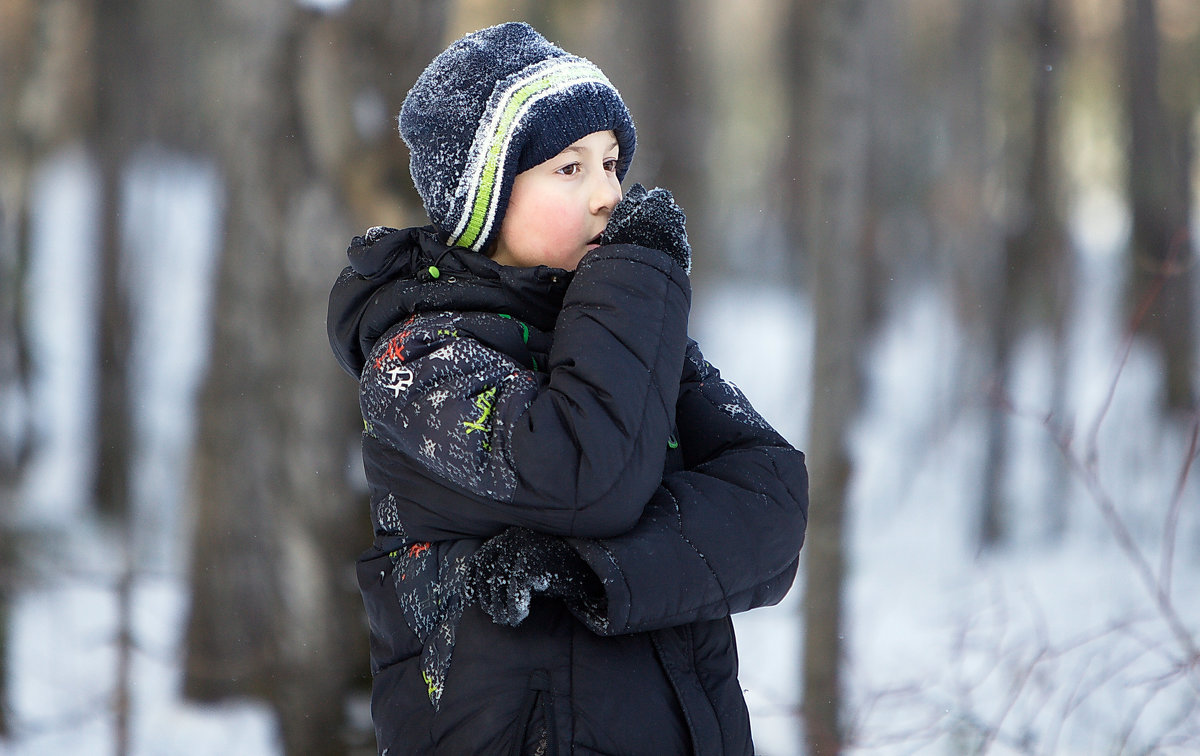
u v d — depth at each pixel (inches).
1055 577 932.0
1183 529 1031.6
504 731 147.4
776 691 546.3
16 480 1090.7
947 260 1609.3
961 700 380.2
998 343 1418.6
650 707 150.3
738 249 2422.5
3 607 642.8
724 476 162.7
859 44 693.9
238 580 510.6
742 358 1968.5
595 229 174.7
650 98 1673.2
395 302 167.3
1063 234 1429.6
